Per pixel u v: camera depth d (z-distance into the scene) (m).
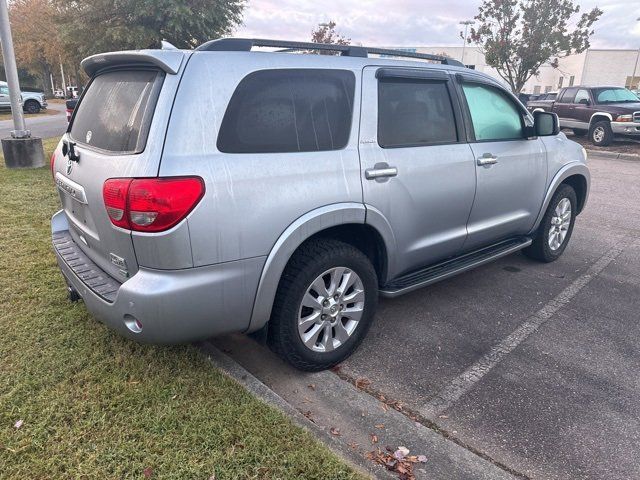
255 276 2.63
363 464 2.33
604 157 13.12
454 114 3.72
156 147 2.35
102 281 2.75
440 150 3.54
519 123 4.36
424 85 3.54
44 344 3.12
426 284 3.58
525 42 16.23
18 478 2.15
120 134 2.57
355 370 3.18
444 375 3.14
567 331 3.71
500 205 4.17
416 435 2.57
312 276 2.85
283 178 2.67
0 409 2.54
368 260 3.15
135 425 2.47
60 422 2.47
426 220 3.51
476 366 3.24
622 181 9.57
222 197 2.45
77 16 16.02
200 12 15.51
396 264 3.41
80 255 3.13
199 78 2.49
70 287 3.47
